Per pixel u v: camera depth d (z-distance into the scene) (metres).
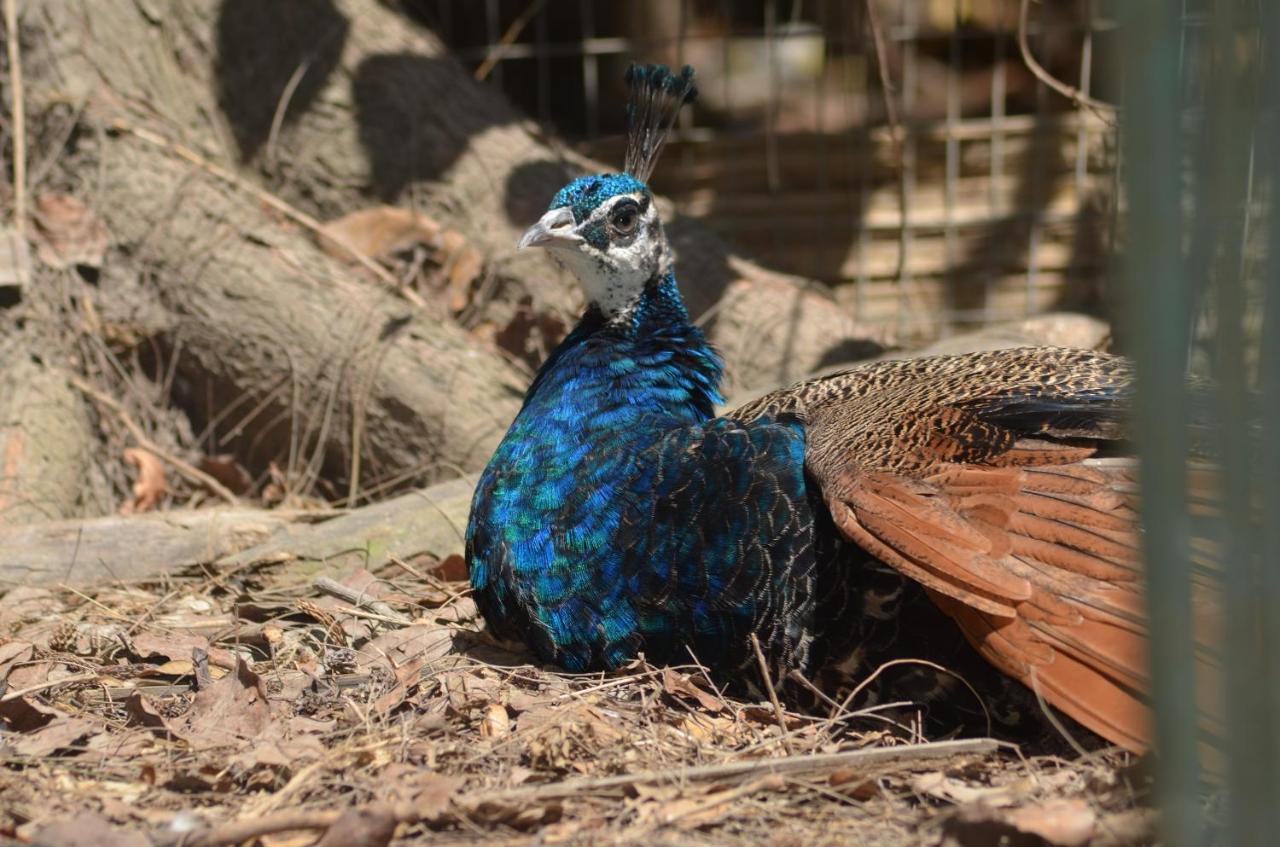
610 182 7.46
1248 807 3.56
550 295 11.30
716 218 13.92
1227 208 3.47
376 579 8.46
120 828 5.23
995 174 13.73
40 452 9.79
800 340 11.53
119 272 10.70
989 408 6.52
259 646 7.57
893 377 7.50
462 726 6.26
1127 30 3.41
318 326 10.48
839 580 6.31
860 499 5.98
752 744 6.14
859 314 13.69
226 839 5.01
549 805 5.32
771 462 6.53
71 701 6.71
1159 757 3.69
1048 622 5.55
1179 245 3.45
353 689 6.83
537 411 7.13
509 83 15.85
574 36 16.25
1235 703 3.57
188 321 10.60
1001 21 13.94
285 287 10.61
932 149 13.78
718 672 6.60
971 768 5.86
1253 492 4.50
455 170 11.75
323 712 6.56
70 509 9.87
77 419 10.25
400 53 12.03
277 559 8.58
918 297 13.75
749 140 13.97
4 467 9.58
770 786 5.55
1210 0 3.46
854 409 6.95
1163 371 3.50
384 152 11.77
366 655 7.32
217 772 5.75
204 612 8.21
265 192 11.45
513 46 14.20
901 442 6.38
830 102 17.42
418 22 13.62
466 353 10.65
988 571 5.63
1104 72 13.85
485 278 11.42
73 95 10.93
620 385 7.11
